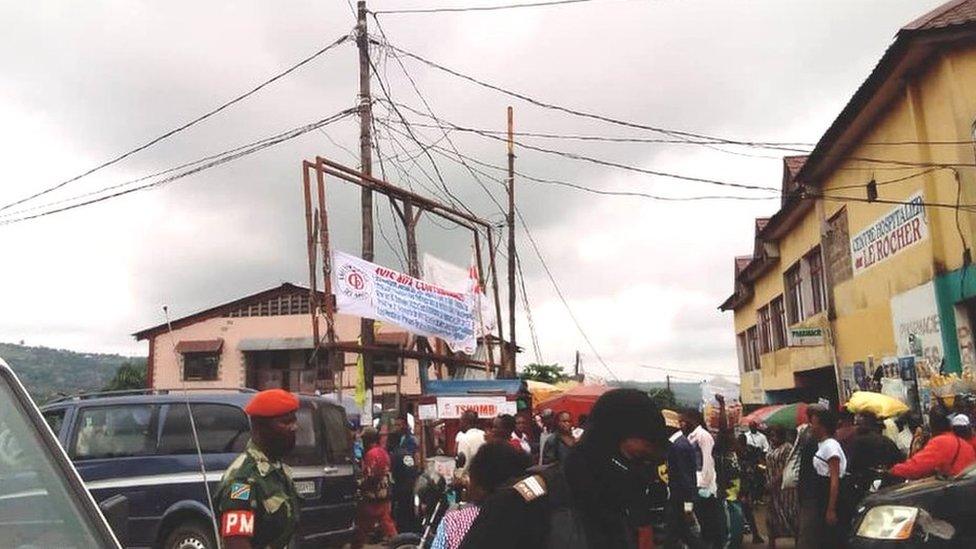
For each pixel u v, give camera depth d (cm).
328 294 1421
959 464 704
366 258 1552
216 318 3266
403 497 1191
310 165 1434
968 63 1234
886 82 1384
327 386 3091
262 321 3234
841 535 754
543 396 1820
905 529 596
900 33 1238
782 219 2273
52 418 898
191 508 824
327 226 1437
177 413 873
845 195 1752
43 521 229
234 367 3200
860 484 768
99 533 235
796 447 890
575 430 1332
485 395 1559
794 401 2597
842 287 1831
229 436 859
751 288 3178
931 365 1338
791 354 2316
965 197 1231
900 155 1437
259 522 355
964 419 779
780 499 1034
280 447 372
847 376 1809
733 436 1065
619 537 227
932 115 1315
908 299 1434
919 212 1370
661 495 438
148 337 3284
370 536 1233
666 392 4062
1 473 230
